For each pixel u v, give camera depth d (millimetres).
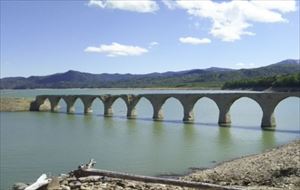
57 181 19547
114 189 19438
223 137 82188
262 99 101250
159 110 126750
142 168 52000
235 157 58844
